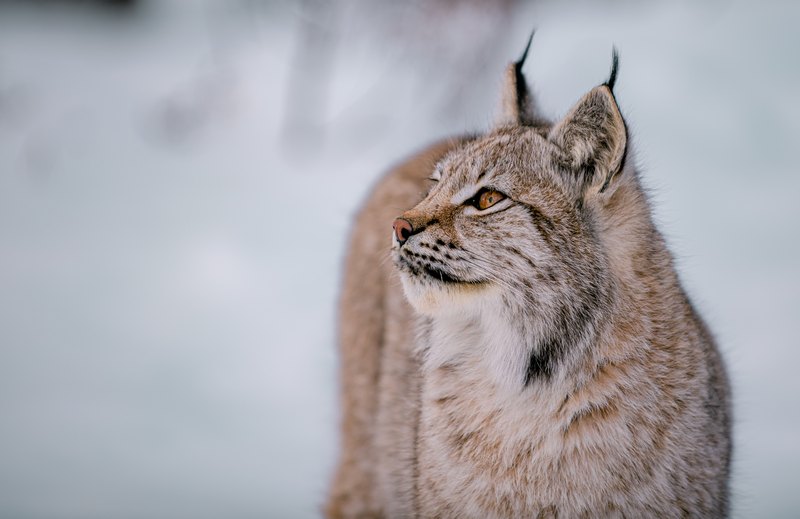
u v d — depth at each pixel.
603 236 6.54
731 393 7.52
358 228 8.82
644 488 6.32
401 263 6.66
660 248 6.86
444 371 6.82
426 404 6.89
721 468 6.71
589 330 6.39
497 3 16.95
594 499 6.36
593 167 6.50
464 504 6.64
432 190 6.96
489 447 6.54
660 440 6.37
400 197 8.37
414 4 17.42
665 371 6.50
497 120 7.80
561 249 6.39
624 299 6.52
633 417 6.36
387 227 8.27
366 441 8.30
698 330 7.00
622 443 6.32
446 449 6.71
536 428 6.42
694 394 6.57
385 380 7.98
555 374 6.40
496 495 6.53
